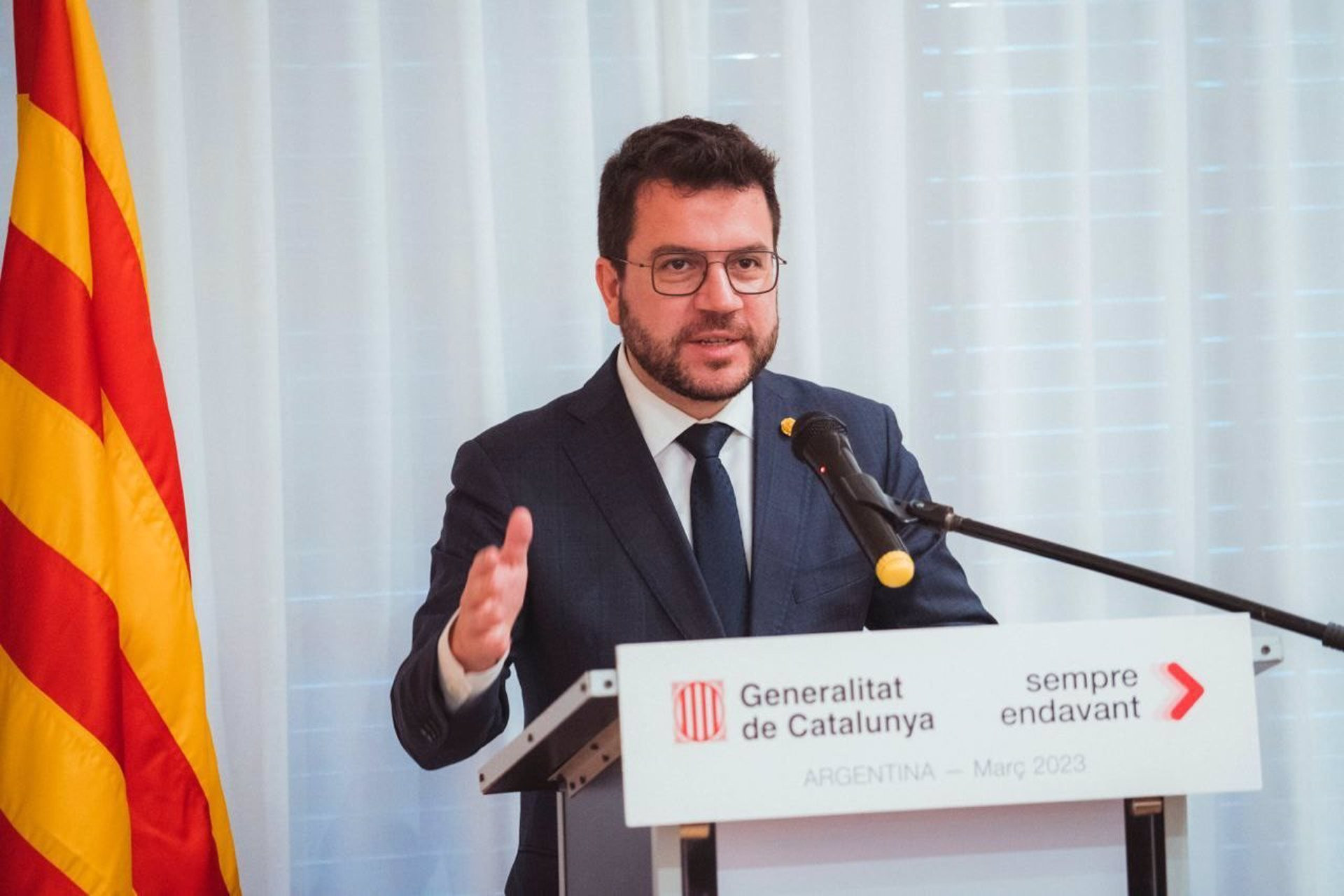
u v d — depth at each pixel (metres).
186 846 3.35
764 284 3.00
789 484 3.12
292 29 4.04
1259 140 4.25
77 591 3.25
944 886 2.00
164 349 3.85
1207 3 4.30
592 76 4.14
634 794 1.87
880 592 3.18
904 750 1.92
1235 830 4.28
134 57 3.89
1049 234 4.23
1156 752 1.96
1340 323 4.33
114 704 3.27
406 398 4.06
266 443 3.90
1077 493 4.20
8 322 3.36
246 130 3.93
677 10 4.06
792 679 1.91
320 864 4.03
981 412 4.16
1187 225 4.22
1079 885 2.02
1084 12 4.21
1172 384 4.21
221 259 3.96
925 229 4.20
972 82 4.18
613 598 3.01
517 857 3.07
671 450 3.14
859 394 4.15
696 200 2.95
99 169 3.45
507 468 3.14
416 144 4.06
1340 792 4.32
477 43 4.00
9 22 3.98
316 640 4.03
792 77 4.09
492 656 2.32
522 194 4.09
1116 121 4.29
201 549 3.88
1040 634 1.96
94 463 3.31
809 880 1.97
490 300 3.99
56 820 3.18
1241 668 1.99
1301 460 4.28
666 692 1.89
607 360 3.32
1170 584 2.23
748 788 1.88
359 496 4.02
